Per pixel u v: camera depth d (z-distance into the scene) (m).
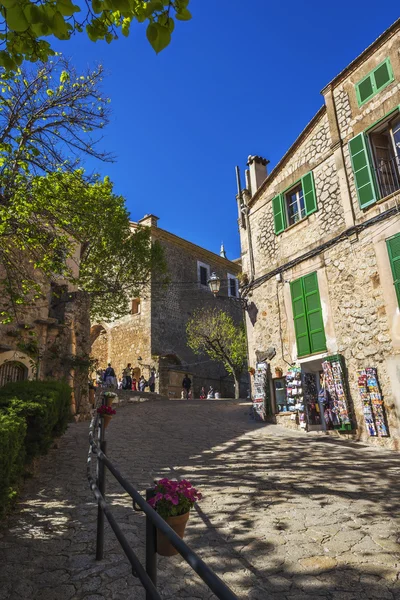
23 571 3.47
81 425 11.82
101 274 20.28
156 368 25.08
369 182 9.94
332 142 11.22
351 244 10.27
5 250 9.09
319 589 3.21
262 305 13.30
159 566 3.63
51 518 4.62
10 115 7.73
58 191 8.30
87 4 2.80
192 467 7.02
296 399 11.07
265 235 13.62
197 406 16.55
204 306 31.05
